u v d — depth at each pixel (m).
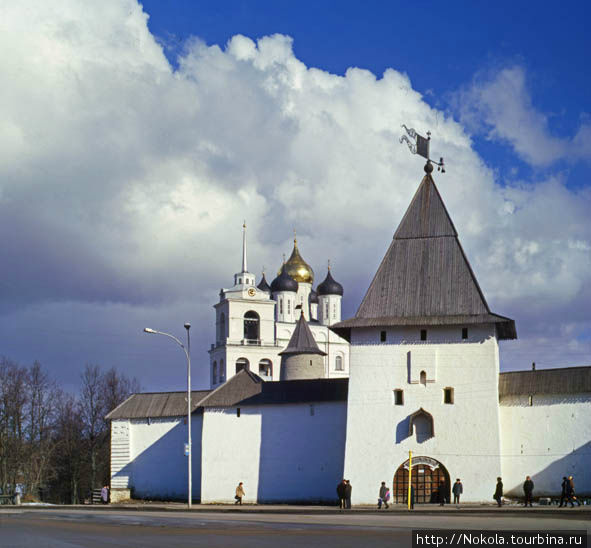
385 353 61.28
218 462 67.62
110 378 105.94
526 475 59.03
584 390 58.31
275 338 137.88
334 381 66.50
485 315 59.62
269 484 66.19
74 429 102.44
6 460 94.25
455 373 59.81
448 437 59.00
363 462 60.16
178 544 28.59
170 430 72.00
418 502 58.84
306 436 65.81
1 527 38.31
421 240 63.38
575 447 58.16
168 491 71.12
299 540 29.81
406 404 60.22
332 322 146.62
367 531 33.84
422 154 65.75
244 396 68.50
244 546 27.62
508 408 60.38
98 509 61.78
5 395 95.62
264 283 148.75
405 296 61.84
